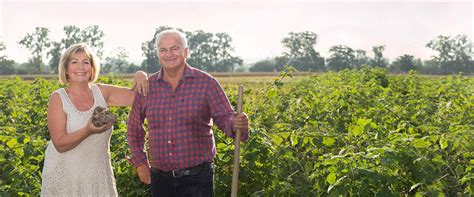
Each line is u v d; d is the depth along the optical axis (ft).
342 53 444.96
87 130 14.51
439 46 438.40
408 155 17.19
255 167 19.70
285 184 18.58
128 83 57.62
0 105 41.29
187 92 15.40
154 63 441.68
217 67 473.67
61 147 14.83
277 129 23.85
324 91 45.57
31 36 432.25
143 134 16.58
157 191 16.16
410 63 426.92
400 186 17.63
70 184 15.23
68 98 15.03
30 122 32.37
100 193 15.55
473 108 30.63
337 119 29.25
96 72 15.39
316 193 18.17
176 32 15.29
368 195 16.28
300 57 465.88
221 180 19.76
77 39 444.96
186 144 15.42
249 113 27.61
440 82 61.98
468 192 16.63
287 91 55.83
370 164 16.62
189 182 15.61
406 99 41.86
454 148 18.92
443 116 29.30
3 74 424.46
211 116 15.88
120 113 32.86
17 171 19.80
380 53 434.30
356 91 36.88
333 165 16.94
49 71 459.32
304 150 22.59
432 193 16.38
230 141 21.57
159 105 15.55
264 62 501.97
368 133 20.93
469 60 435.53
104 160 15.64
